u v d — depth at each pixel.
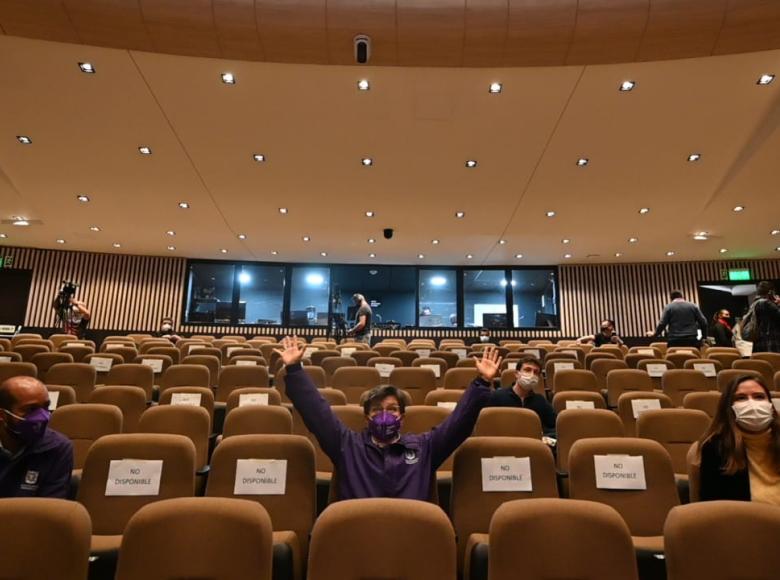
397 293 16.11
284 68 5.47
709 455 2.22
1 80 5.66
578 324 13.87
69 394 3.72
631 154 7.10
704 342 8.35
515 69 5.42
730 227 10.19
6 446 2.23
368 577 1.56
